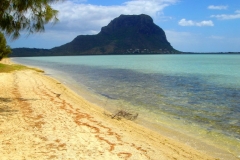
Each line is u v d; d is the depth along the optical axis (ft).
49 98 56.08
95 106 53.36
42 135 29.45
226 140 33.53
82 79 114.83
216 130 37.96
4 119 35.50
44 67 220.23
